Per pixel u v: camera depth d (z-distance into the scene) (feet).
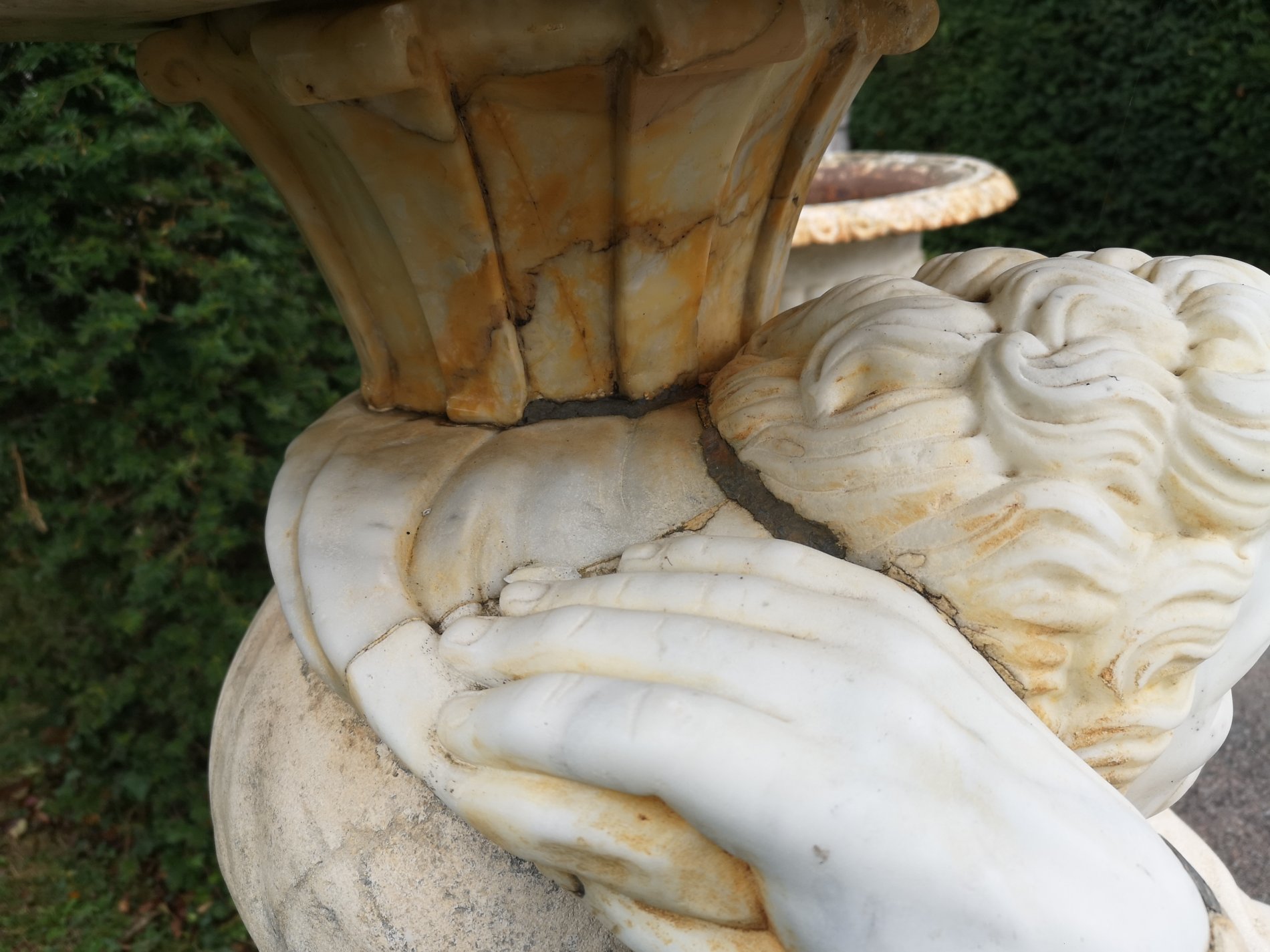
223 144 8.22
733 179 3.45
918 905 2.32
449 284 3.39
